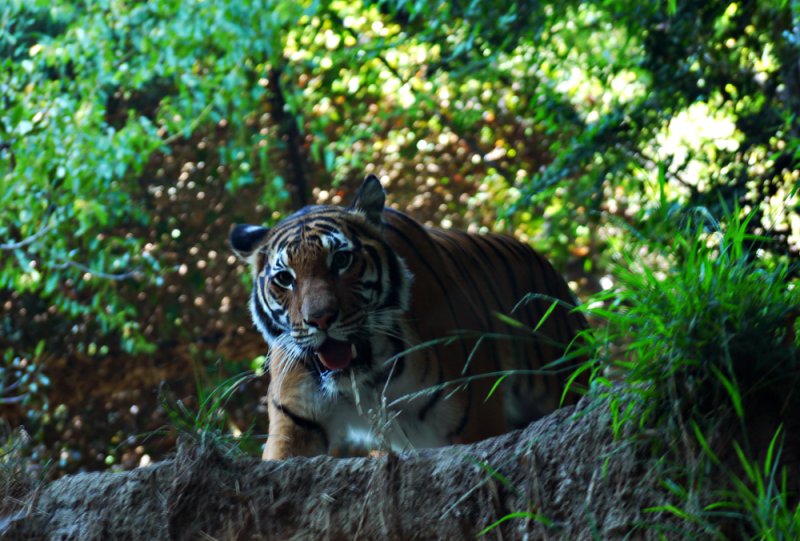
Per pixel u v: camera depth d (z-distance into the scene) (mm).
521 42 13047
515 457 5477
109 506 6137
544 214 17078
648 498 5094
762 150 11461
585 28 13852
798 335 5121
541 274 10055
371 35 16688
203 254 17203
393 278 8109
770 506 4754
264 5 14914
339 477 5820
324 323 7641
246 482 5953
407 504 5570
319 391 7988
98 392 16797
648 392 5117
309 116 17641
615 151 12320
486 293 9070
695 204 10977
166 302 16953
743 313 5035
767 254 9844
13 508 6434
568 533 5215
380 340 7953
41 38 16406
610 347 5543
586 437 5344
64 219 14719
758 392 5051
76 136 14547
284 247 8023
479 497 5445
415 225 8797
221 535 5879
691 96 11961
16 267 16188
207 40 15781
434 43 14062
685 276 5176
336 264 7883
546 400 9461
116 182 16219
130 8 16266
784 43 11414
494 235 9984
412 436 8195
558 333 9867
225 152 16406
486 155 17703
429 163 17938
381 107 17734
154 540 5961
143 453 16750
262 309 8281
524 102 16625
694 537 4902
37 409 16469
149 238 17203
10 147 15203
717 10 11570
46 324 16781
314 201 17906
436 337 8242
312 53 16719
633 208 15898
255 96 15961
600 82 13570
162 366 16828
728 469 4957
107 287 15961
